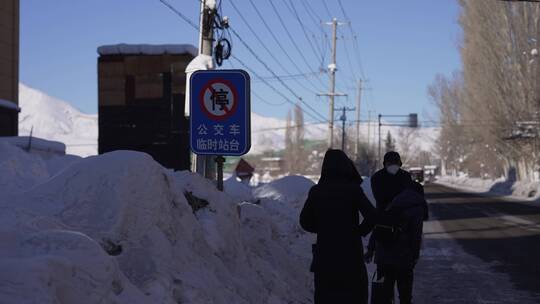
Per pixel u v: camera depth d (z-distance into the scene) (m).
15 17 21.53
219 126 7.16
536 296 9.32
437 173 168.38
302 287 8.53
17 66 21.73
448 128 82.19
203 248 6.16
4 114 20.73
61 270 3.60
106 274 3.98
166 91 22.44
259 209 9.85
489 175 97.31
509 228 21.80
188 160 22.25
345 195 4.86
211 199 7.45
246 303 5.82
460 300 9.03
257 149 171.75
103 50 22.78
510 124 53.28
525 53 50.25
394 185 6.79
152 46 22.55
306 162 109.94
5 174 5.88
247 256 7.64
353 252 4.82
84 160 5.60
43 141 14.66
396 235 6.47
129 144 22.45
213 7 12.40
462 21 57.22
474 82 57.97
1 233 4.04
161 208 5.58
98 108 22.72
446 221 25.56
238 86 7.12
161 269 4.91
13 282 3.27
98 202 5.12
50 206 5.04
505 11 51.03
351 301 4.77
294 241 12.64
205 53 12.45
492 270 11.98
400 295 6.78
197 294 5.02
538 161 59.59
